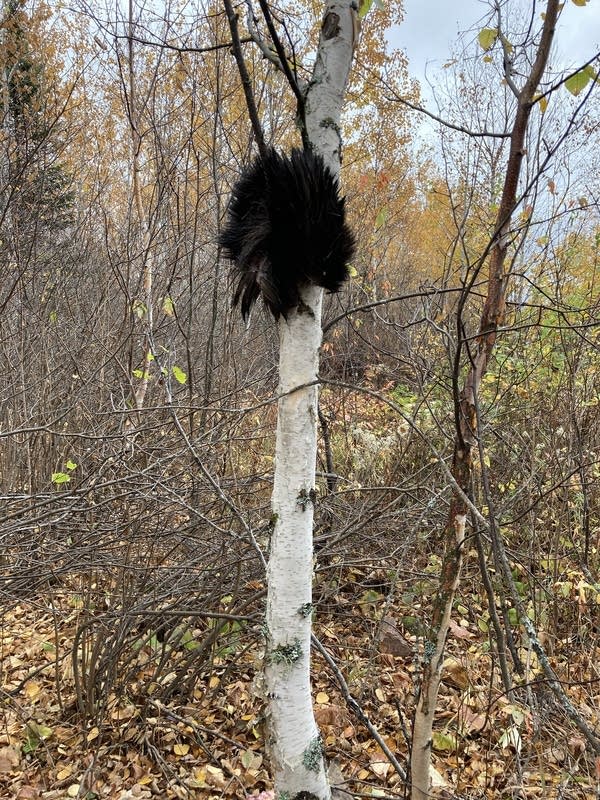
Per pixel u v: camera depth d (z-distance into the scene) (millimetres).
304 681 1572
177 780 2414
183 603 2740
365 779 2418
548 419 3816
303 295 1517
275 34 1407
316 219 1390
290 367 1539
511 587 1625
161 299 4484
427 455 4043
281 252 1424
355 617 3363
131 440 3131
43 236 5062
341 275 1477
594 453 3648
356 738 2676
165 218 4797
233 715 2781
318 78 1547
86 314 5098
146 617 2695
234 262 1545
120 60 4199
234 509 2303
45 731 2631
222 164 4316
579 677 2867
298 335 1530
